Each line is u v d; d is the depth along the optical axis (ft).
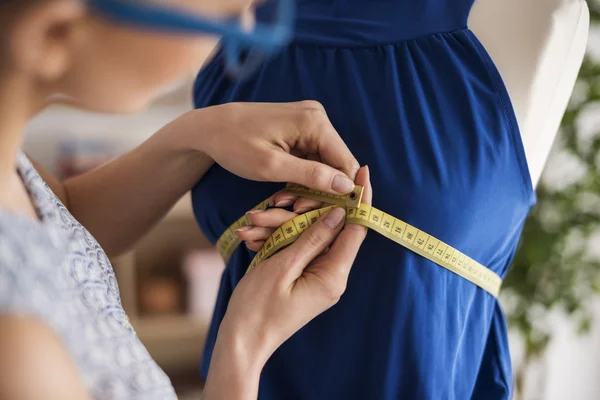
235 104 3.27
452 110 3.18
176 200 3.96
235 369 2.91
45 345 1.82
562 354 8.86
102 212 3.92
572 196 7.51
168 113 9.40
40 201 2.60
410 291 3.06
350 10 3.53
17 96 1.98
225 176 3.57
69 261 2.57
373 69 3.34
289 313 2.95
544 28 3.14
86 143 9.02
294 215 3.18
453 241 3.10
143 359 2.54
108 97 2.01
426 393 3.09
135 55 1.88
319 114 3.09
